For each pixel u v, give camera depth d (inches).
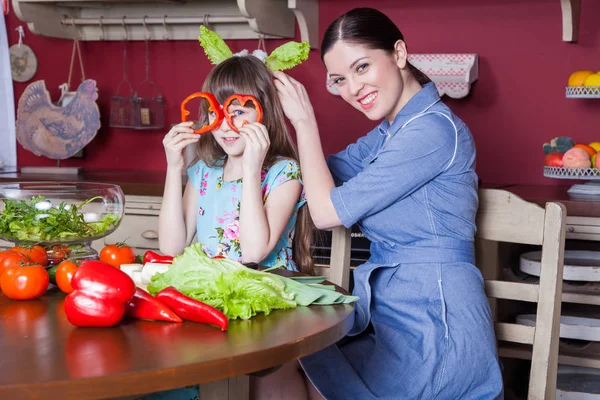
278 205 69.9
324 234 100.9
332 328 46.4
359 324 63.5
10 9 138.1
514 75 112.3
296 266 75.2
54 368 38.0
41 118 130.1
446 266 64.1
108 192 61.7
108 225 61.8
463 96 111.3
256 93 70.5
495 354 62.0
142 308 47.4
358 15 65.3
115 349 41.4
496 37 112.6
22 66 138.1
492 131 114.0
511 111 112.9
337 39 65.4
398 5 117.0
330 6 119.9
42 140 130.1
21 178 117.0
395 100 67.4
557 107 110.7
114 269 46.5
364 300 65.2
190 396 63.3
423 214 64.8
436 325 61.9
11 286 52.7
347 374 61.1
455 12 114.2
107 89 135.1
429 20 115.6
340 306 52.2
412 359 61.2
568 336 90.1
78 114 128.1
